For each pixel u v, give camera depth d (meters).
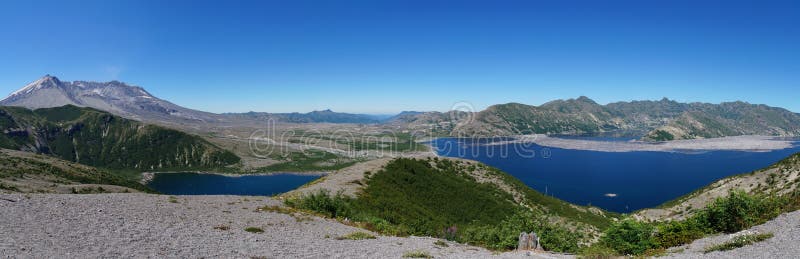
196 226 25.53
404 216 57.28
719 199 29.86
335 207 41.75
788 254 19.53
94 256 16.39
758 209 29.08
